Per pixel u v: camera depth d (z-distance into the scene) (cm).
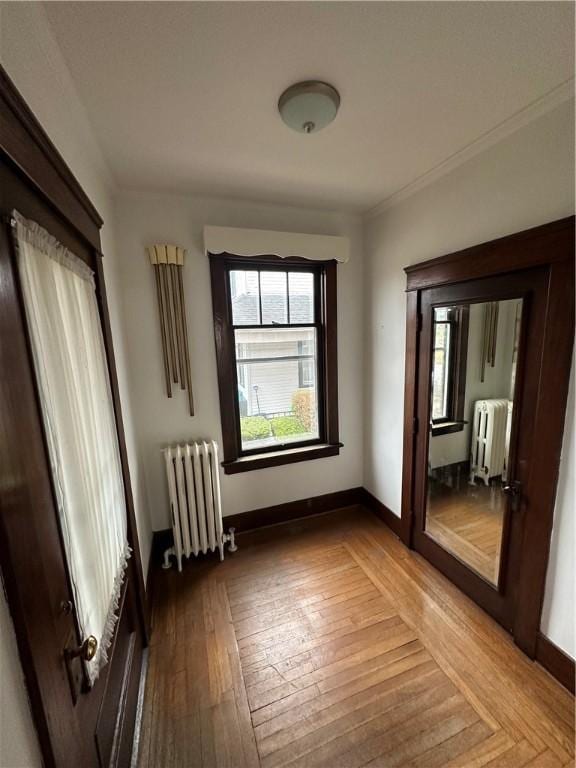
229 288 240
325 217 250
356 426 289
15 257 68
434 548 215
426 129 150
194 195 215
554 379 137
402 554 231
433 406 210
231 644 165
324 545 242
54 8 88
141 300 213
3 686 53
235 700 139
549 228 133
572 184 129
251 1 89
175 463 211
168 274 212
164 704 138
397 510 253
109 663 109
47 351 80
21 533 61
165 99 126
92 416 111
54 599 72
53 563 73
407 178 198
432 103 133
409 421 228
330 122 132
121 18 92
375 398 269
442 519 210
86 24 93
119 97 124
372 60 110
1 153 64
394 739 123
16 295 67
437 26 98
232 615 183
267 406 264
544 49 107
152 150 161
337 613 182
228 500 253
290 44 103
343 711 133
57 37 97
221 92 123
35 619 62
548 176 136
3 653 54
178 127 144
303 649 161
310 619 179
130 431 192
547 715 130
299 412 275
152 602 193
